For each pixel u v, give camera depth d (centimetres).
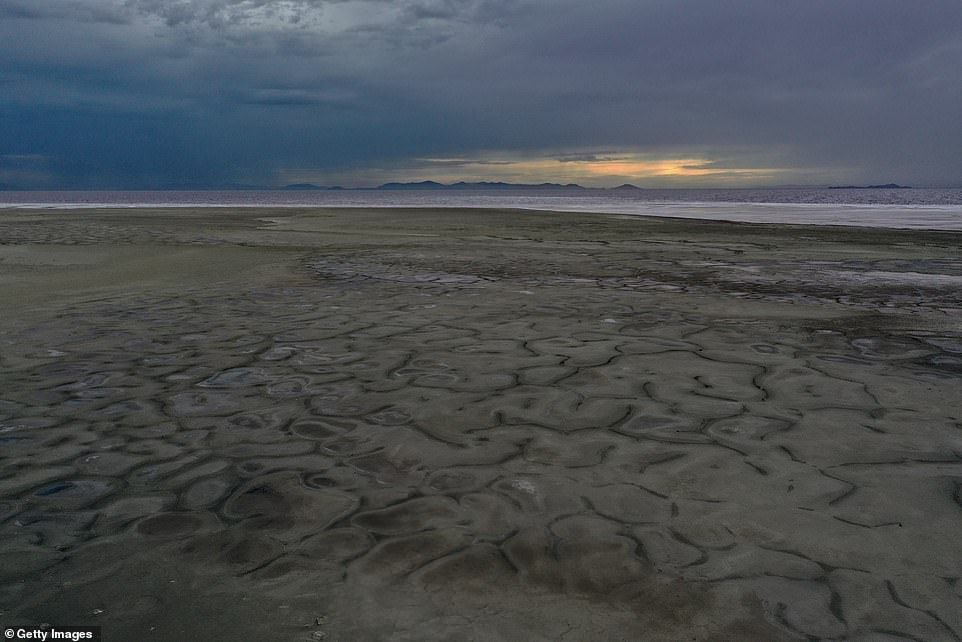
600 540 189
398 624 153
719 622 154
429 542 188
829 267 859
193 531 194
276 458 247
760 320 505
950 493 217
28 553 183
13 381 343
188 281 718
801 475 231
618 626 152
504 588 166
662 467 238
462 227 1697
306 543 187
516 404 306
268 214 2325
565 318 513
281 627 152
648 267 858
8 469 237
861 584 168
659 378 347
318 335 451
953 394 321
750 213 2448
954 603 160
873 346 420
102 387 333
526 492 218
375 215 2277
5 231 1419
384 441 262
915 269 835
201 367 369
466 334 455
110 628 152
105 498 215
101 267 834
